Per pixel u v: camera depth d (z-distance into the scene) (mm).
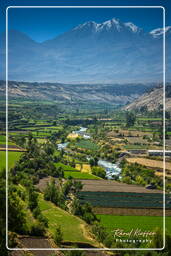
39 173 165875
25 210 100062
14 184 126688
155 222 114062
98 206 129750
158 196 147125
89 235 92500
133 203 135125
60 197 125938
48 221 99250
